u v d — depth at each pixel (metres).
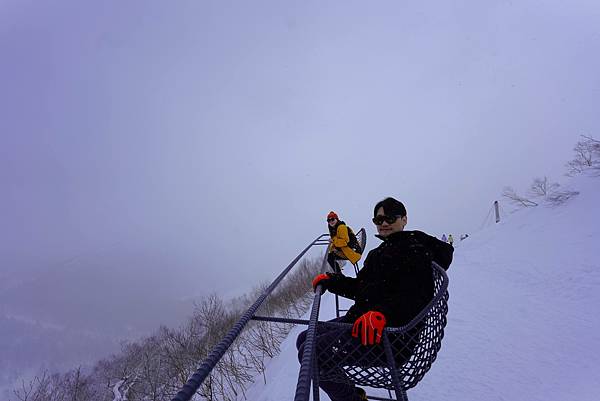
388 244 1.96
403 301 1.67
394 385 1.54
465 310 5.14
